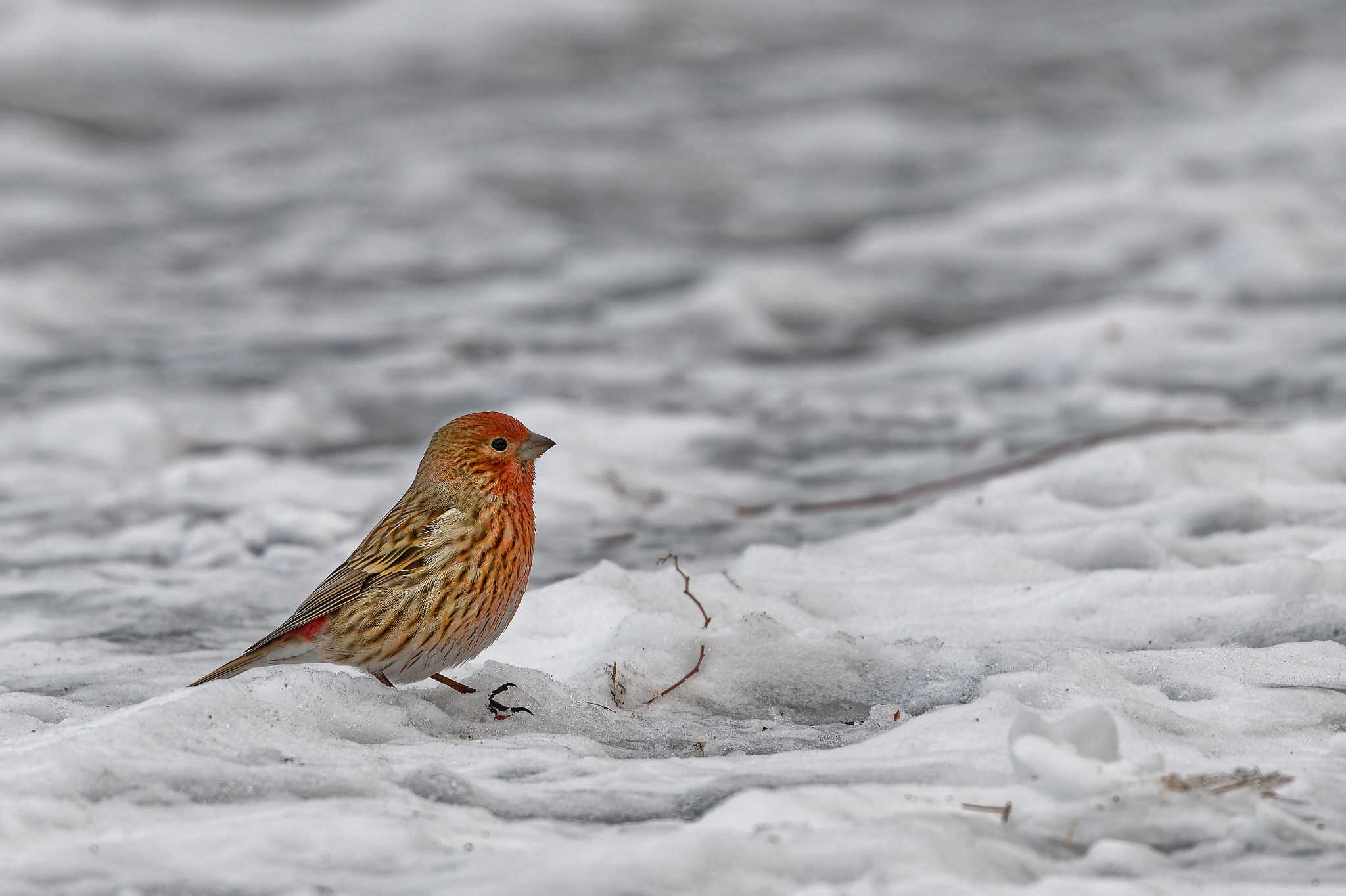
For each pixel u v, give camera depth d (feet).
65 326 65.51
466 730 21.56
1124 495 36.11
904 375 57.57
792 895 13.89
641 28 164.45
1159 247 77.05
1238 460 38.11
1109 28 160.15
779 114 124.06
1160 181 87.15
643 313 69.10
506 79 141.18
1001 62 142.72
